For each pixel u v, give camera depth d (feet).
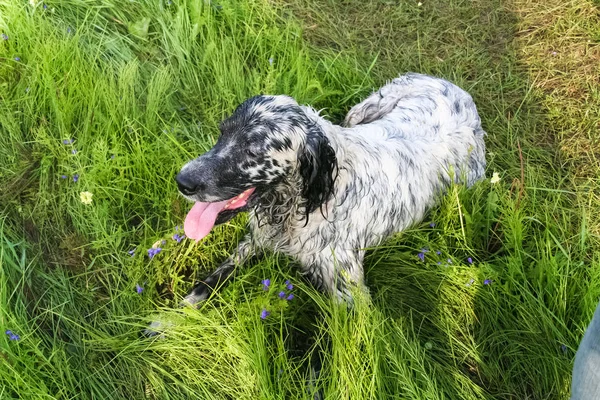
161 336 3.08
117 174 3.71
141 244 3.41
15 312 2.99
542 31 5.39
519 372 3.22
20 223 3.51
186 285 3.42
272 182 2.89
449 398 3.02
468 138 3.90
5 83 3.97
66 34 4.26
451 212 3.62
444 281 3.45
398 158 3.43
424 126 3.77
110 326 3.15
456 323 3.33
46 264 3.38
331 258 3.24
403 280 3.47
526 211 3.91
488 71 5.07
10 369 2.72
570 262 3.53
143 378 2.98
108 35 4.49
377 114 4.24
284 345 3.17
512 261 3.45
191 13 4.63
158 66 4.40
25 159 3.76
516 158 4.46
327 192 2.96
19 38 4.11
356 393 2.77
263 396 2.81
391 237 3.58
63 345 3.00
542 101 4.89
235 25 4.70
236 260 3.43
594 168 4.43
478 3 5.57
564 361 3.16
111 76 3.99
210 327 3.00
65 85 3.93
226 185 2.77
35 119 3.88
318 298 3.17
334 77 4.62
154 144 3.77
